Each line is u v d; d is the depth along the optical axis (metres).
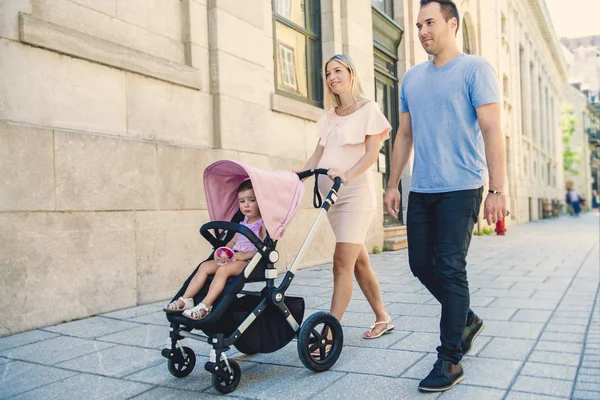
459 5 14.83
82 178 4.41
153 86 5.22
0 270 3.85
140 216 4.93
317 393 2.76
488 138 2.89
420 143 3.10
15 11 4.03
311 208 7.48
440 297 3.23
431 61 3.18
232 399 2.71
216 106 5.95
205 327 2.80
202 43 5.87
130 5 5.09
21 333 3.96
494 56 19.05
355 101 3.64
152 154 5.06
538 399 2.60
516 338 3.72
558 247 10.80
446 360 2.81
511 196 21.86
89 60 4.56
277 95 6.96
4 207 3.87
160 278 5.12
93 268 4.50
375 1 10.88
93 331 4.02
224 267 2.93
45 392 2.85
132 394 2.81
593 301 5.02
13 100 4.00
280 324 3.06
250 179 2.98
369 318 4.38
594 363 3.14
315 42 8.51
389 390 2.77
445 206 2.97
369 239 9.12
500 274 6.89
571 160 50.50
